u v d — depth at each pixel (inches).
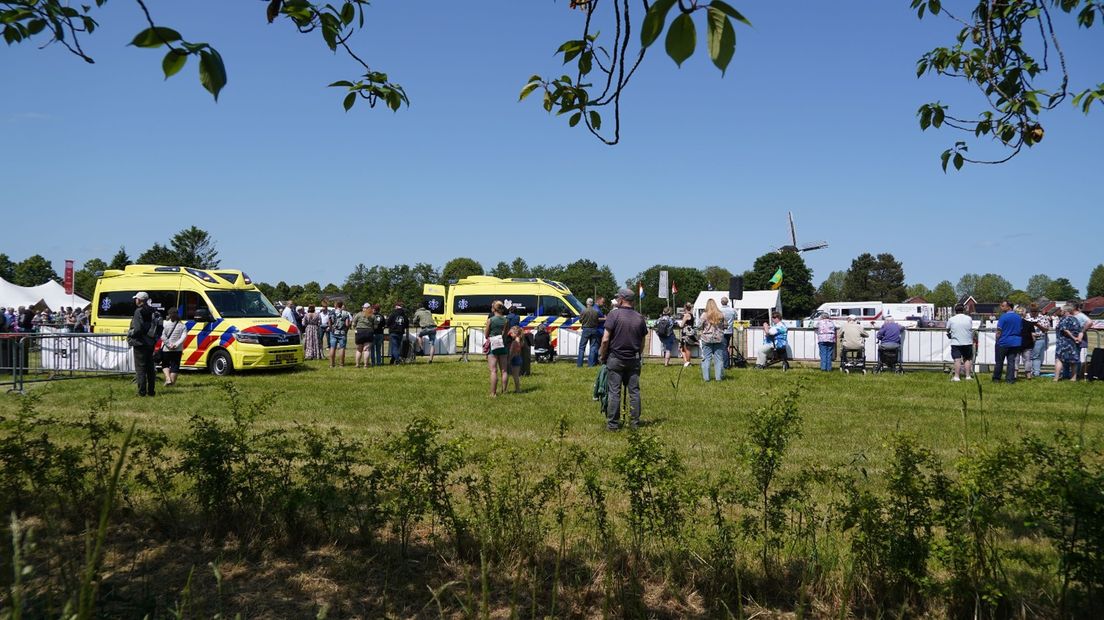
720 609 145.9
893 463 149.6
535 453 213.9
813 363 812.0
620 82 106.4
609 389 349.4
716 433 333.7
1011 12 147.7
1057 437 144.0
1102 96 142.0
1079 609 133.9
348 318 756.0
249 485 183.9
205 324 648.4
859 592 145.2
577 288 4542.3
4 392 495.2
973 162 158.2
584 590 151.0
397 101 148.8
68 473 189.2
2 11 125.4
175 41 75.1
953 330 599.2
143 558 167.9
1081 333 605.0
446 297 959.0
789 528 159.2
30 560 157.6
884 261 4205.2
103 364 586.2
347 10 134.1
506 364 498.0
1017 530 156.2
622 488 161.3
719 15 61.5
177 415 384.5
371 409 412.8
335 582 157.6
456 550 169.6
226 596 149.3
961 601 137.1
